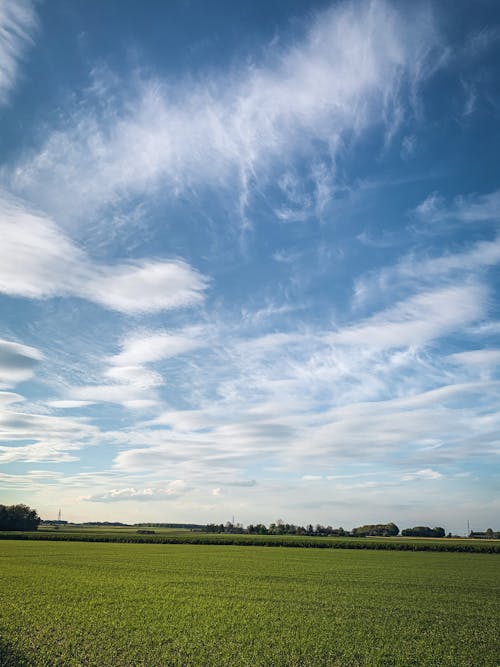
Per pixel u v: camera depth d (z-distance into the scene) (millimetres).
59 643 19641
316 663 18312
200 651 19375
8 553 69688
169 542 110875
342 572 51000
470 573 52406
